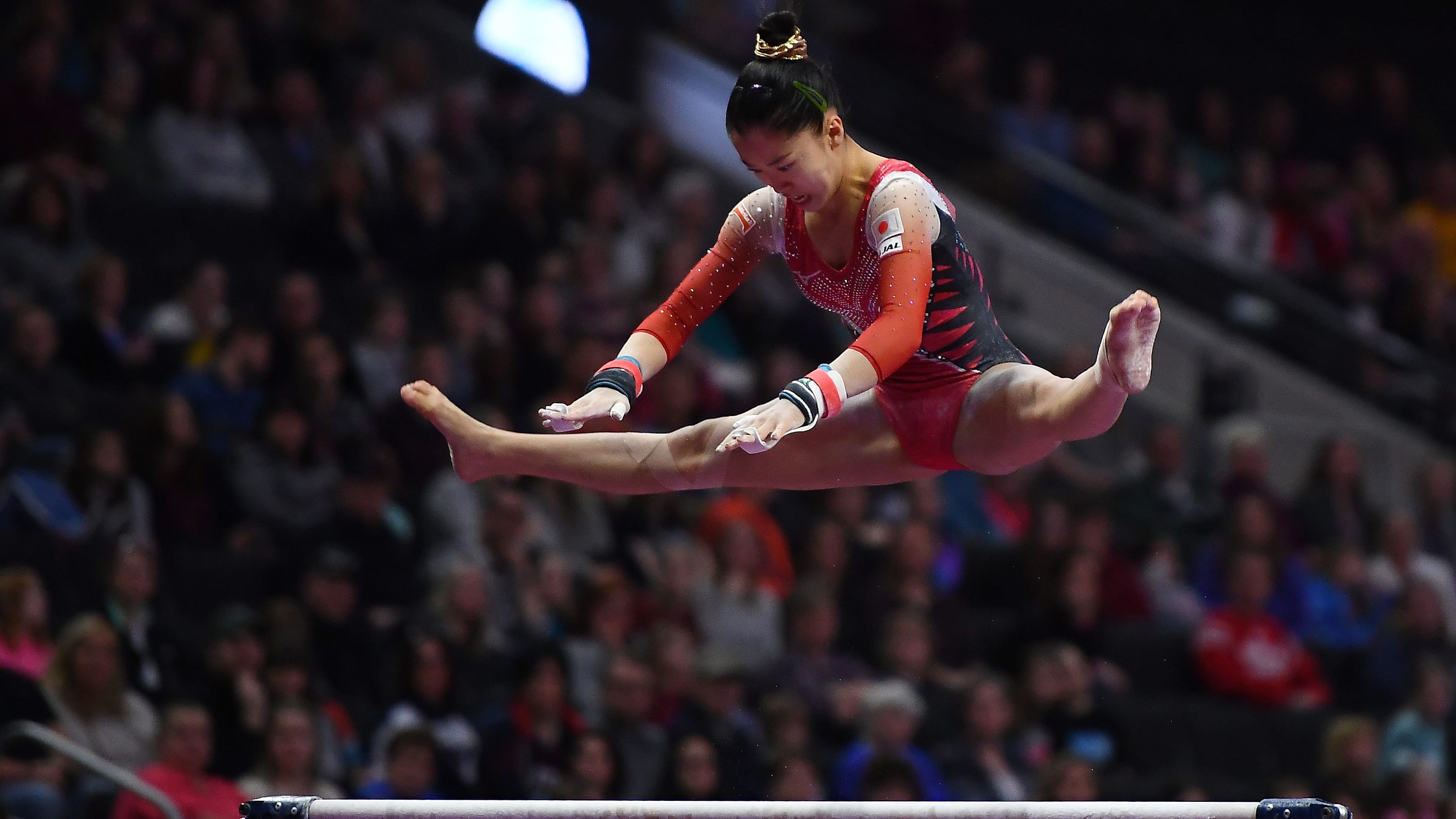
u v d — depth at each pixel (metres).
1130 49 30.55
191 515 15.73
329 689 14.65
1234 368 23.72
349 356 17.69
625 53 25.97
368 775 13.60
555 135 21.69
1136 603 18.44
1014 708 16.17
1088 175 25.89
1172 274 24.97
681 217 22.02
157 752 13.11
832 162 7.09
